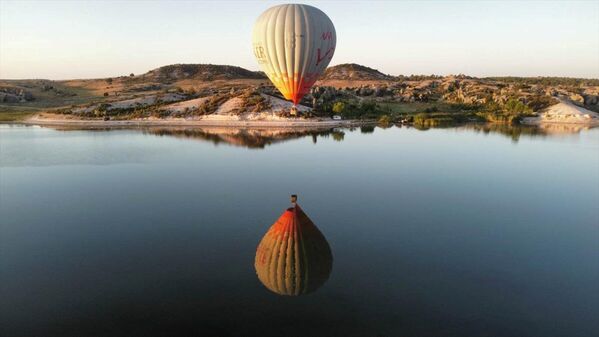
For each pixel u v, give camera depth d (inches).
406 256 676.1
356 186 1165.1
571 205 1000.2
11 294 557.0
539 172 1381.6
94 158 1561.3
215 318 495.5
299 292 556.4
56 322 489.7
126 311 513.3
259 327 476.1
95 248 711.7
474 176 1312.7
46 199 1015.6
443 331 469.4
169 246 720.3
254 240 748.0
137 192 1087.6
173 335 463.5
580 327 480.4
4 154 1620.3
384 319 492.4
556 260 669.3
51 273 617.9
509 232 802.2
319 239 751.1
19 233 786.2
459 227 826.8
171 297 545.6
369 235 772.0
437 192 1105.4
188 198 1029.8
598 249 717.3
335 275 605.3
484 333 467.5
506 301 538.3
